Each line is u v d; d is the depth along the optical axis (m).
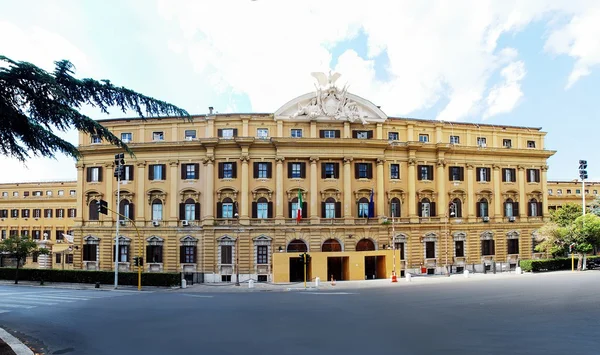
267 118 61.31
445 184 65.56
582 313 28.23
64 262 78.62
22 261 69.75
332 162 61.41
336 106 62.16
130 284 53.59
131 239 61.06
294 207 60.34
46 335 23.64
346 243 59.84
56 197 94.56
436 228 64.25
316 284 49.91
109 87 20.20
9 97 17.28
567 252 65.56
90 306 34.56
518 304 32.09
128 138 62.16
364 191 61.59
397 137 64.69
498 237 67.81
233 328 24.61
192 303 35.97
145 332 23.84
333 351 19.41
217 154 60.62
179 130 61.69
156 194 61.16
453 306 31.66
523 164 70.06
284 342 21.12
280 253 55.56
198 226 60.09
